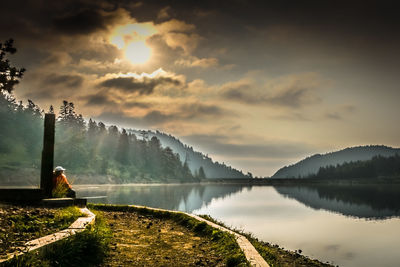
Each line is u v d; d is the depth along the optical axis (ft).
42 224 24.20
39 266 15.15
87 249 19.33
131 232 30.55
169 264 20.27
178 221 38.45
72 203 38.60
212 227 30.42
